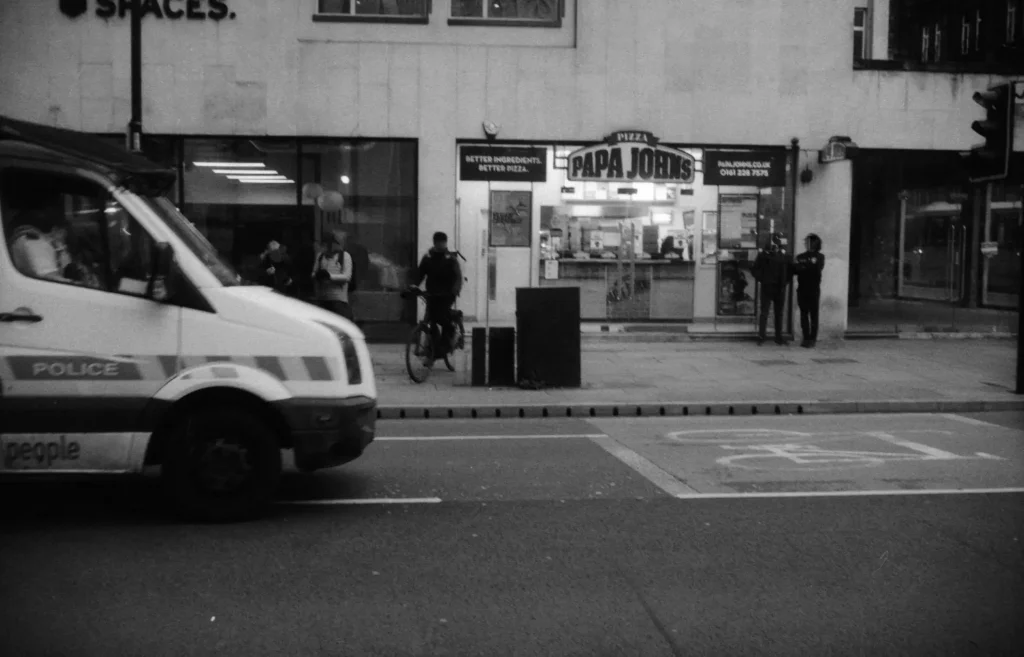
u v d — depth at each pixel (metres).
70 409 7.40
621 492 8.87
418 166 20.48
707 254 21.39
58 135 7.74
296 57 20.17
